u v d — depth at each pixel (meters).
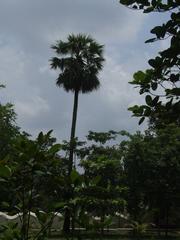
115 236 27.08
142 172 39.62
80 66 40.19
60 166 4.20
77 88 40.75
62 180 4.09
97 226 4.11
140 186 39.12
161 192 40.00
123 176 38.31
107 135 40.56
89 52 40.44
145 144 40.00
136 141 40.06
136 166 39.69
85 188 4.12
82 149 38.62
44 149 4.18
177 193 40.34
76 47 40.47
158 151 40.12
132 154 39.88
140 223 13.48
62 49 40.53
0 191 4.05
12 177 4.04
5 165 4.00
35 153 4.02
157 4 3.41
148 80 3.59
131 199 38.28
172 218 44.16
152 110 3.67
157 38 3.42
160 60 3.48
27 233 4.08
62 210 4.11
